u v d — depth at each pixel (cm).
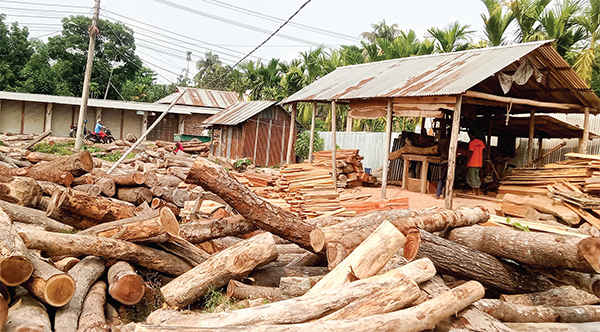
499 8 2355
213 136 2902
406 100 1332
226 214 891
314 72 3447
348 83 1648
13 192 838
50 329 425
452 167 1141
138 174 1103
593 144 1712
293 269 638
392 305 429
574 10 2161
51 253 542
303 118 3375
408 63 1647
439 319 427
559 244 526
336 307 427
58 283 447
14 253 424
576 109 1469
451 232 672
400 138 1809
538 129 1683
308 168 1241
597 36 2133
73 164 1067
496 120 1681
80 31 5294
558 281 600
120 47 5434
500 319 514
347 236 558
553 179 1144
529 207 1052
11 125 3509
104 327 454
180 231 666
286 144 2708
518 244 569
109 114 3822
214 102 4506
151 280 620
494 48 1383
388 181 1759
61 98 3559
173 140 4003
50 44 5075
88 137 3045
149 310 554
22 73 4912
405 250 561
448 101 1195
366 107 1473
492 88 1570
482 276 600
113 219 717
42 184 988
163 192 1138
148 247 615
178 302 550
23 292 466
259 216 630
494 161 1639
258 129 2608
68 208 679
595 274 568
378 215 714
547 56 1285
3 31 4988
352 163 1577
